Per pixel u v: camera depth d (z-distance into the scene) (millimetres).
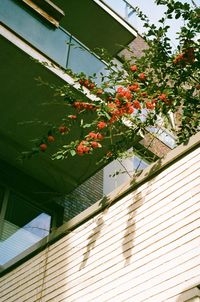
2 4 6391
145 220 4324
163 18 5707
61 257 5188
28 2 6801
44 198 8094
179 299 3457
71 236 5273
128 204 4688
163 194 4297
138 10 6156
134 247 4246
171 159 4414
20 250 7113
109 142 7414
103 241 4703
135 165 10531
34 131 7457
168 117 5914
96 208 5098
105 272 4398
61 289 4820
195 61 5574
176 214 4008
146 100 5695
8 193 7664
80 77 5906
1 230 7062
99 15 9578
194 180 4039
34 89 6766
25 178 8102
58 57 6805
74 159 7945
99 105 5332
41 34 6754
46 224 7852
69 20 9703
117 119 5363
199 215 3766
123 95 5141
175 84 5742
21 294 5434
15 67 6414
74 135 7438
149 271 3918
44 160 7980
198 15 5488
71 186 8398
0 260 6680
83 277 4641
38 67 6402
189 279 3492
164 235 3998
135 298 3875
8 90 6777
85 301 4395
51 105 7023
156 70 5840
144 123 5867
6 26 6195
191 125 5988
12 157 7852
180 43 5633
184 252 3693
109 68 6152
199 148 4191
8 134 7508
